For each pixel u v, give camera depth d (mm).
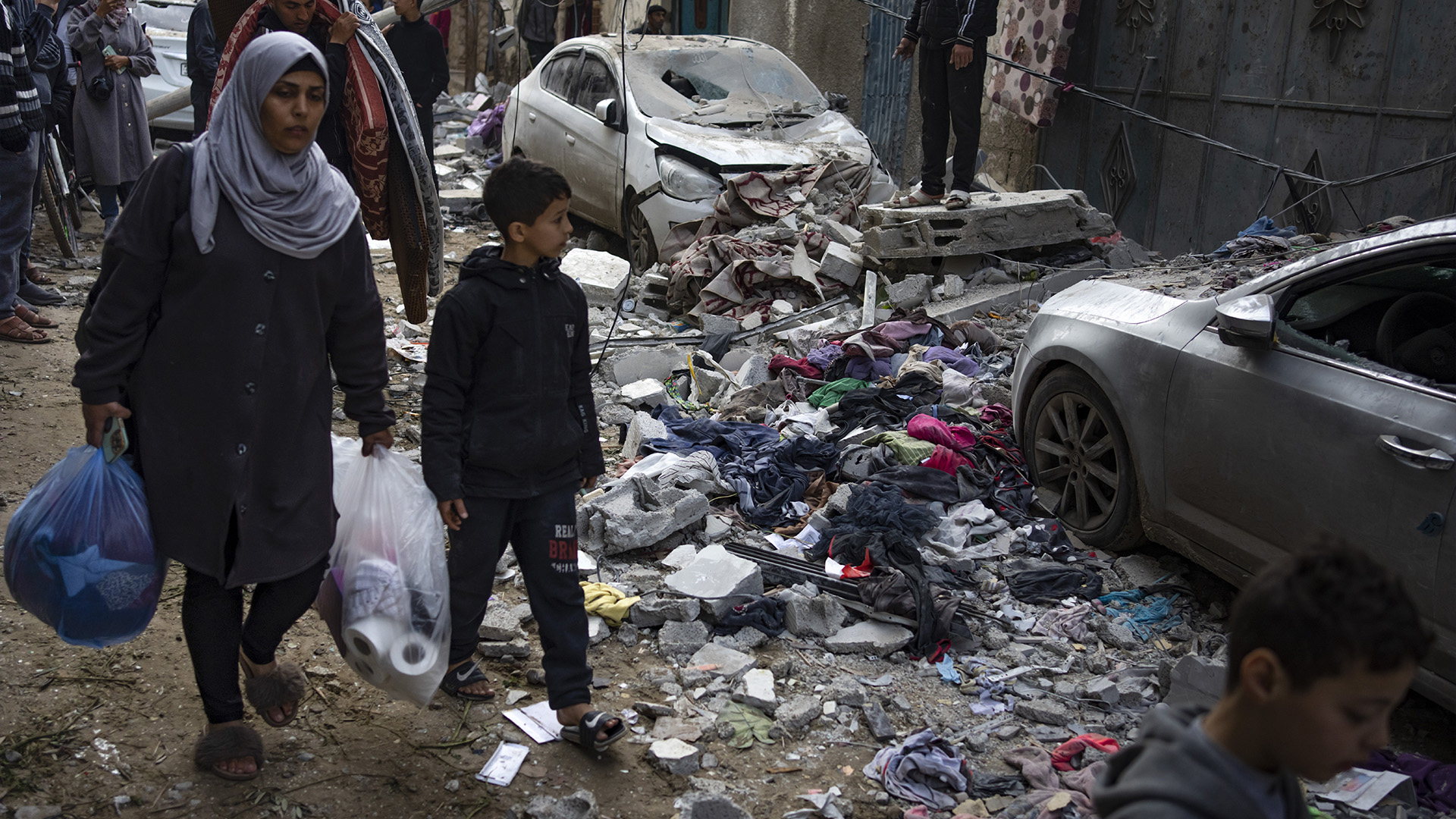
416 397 6066
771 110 9422
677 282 7730
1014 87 10398
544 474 2943
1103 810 1335
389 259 9062
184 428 2541
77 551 2514
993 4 7375
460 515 2838
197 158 2443
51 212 7758
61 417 5250
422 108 9117
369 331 2789
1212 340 3910
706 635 3754
